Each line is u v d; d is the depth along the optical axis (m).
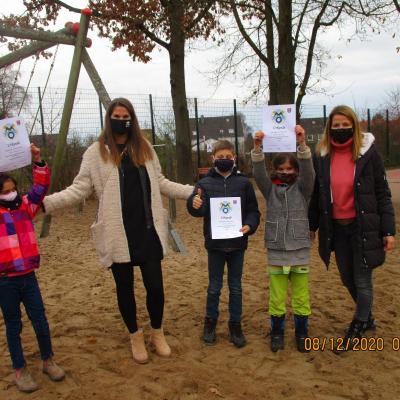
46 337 3.34
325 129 3.76
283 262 3.69
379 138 26.30
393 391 3.13
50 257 7.21
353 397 3.06
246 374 3.39
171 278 5.88
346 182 3.62
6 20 10.57
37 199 3.30
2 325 4.41
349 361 3.56
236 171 3.91
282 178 3.79
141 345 3.64
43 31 7.54
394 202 12.37
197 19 12.20
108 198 3.43
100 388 3.22
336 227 3.75
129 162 3.51
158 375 3.38
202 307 4.83
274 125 3.68
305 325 3.78
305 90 12.64
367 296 3.70
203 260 6.78
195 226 9.71
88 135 13.44
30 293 3.28
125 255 3.41
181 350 3.82
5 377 3.44
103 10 11.39
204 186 3.82
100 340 4.05
